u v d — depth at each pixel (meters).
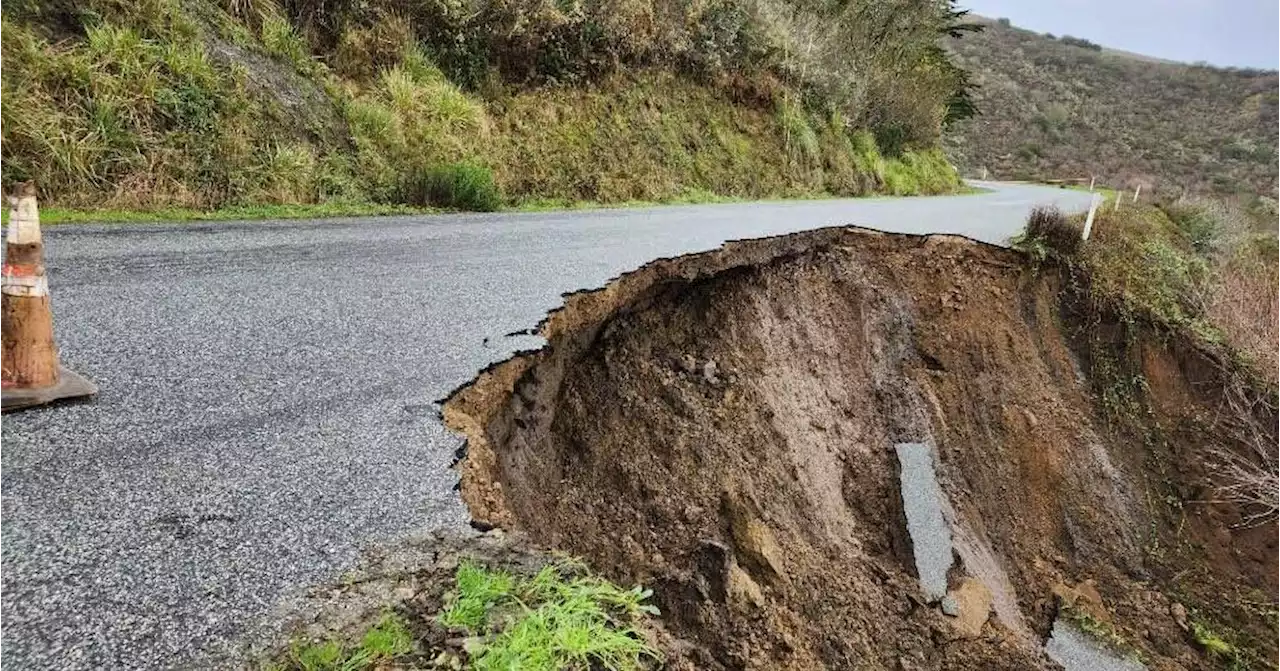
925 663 6.32
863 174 24.30
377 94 11.72
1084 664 7.88
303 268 6.30
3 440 3.12
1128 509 10.59
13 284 3.40
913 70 31.23
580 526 5.23
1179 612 9.23
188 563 2.46
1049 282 12.59
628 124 16.36
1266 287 15.49
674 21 18.72
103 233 6.77
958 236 12.50
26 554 2.42
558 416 5.76
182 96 8.64
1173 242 20.12
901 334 10.63
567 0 15.56
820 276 10.17
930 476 8.77
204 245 6.75
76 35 8.33
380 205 10.15
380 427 3.62
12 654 1.99
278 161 9.28
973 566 8.09
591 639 2.28
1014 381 11.05
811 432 8.03
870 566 7.07
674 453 6.27
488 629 2.28
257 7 10.64
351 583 2.46
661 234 9.38
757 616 4.52
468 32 13.72
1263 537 10.64
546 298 5.97
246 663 2.06
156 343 4.33
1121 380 12.01
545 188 13.39
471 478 3.29
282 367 4.18
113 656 2.03
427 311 5.43
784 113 21.12
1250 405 11.59
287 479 3.06
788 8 24.16
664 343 7.38
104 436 3.24
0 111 7.22
